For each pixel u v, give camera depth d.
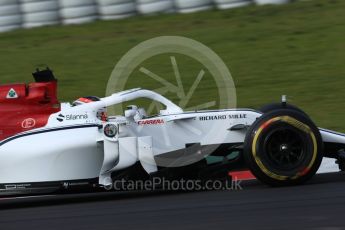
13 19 53.16
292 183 23.12
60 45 49.78
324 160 28.09
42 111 23.72
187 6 54.62
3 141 22.73
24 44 50.47
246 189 23.61
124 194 25.05
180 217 19.89
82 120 23.69
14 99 23.58
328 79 41.78
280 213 19.72
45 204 23.69
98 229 18.89
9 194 22.59
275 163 22.92
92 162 23.27
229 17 53.28
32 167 22.64
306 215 19.34
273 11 54.22
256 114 24.64
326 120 35.50
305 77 42.22
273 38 48.59
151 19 53.94
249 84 41.72
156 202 22.30
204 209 20.73
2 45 50.50
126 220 19.84
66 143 22.92
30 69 45.25
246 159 23.05
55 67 45.59
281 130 22.83
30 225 19.86
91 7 54.06
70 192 23.27
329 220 18.70
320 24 50.59
